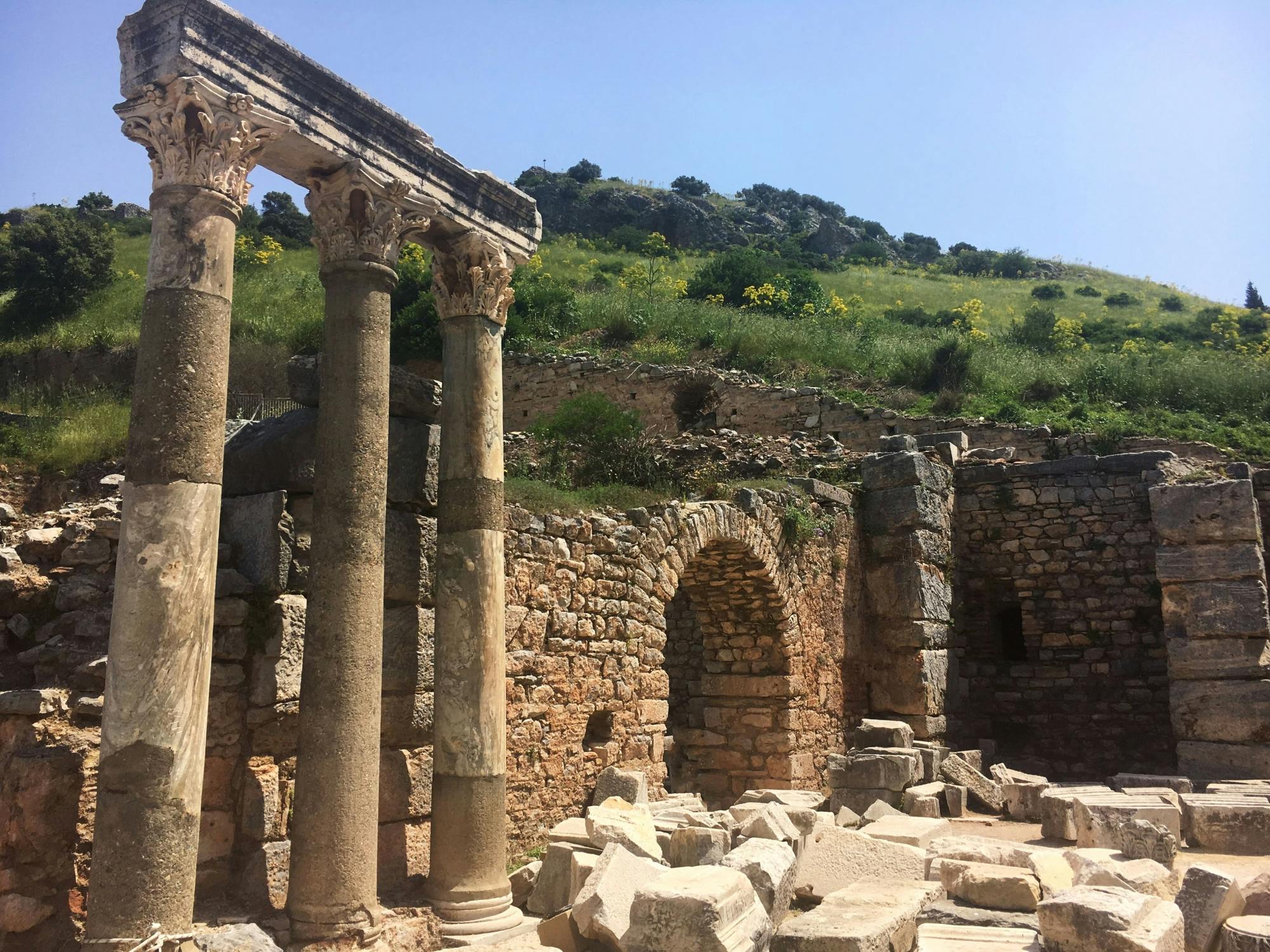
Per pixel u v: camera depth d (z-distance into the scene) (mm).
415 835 7617
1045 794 10789
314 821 6211
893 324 36594
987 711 17156
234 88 6086
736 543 13000
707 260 64375
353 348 6812
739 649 14242
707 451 18312
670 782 14477
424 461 8133
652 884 5879
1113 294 56281
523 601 9195
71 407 21797
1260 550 14484
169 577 5410
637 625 10992
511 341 28172
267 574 6930
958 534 17734
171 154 5809
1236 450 18031
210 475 5652
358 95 6941
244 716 6762
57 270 37188
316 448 6805
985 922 6957
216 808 6539
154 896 5168
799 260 68062
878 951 5855
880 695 15812
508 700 8836
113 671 5320
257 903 6391
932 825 10211
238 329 30703
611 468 17422
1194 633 14625
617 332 29781
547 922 6562
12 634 6879
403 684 7680
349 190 6941
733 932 5570
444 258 8016
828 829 8656
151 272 5750
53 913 5848
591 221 81812
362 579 6539
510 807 8742
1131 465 16766
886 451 17141
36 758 5934
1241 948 5996
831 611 15172
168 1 5867
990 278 68938
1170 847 8664
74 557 7195
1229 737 14094
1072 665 16703
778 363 25781
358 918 6199
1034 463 17438
